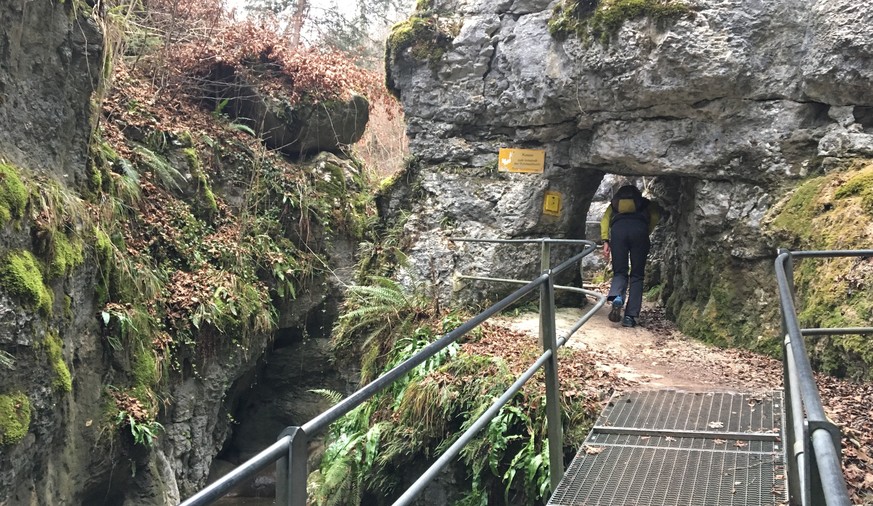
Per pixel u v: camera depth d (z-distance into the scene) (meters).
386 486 5.23
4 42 4.65
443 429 5.00
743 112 6.04
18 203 4.49
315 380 8.93
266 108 9.02
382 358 6.41
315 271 8.87
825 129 5.70
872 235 4.74
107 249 5.79
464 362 5.25
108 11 6.00
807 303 5.16
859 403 4.20
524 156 7.26
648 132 6.44
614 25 6.13
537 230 7.25
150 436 5.80
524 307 7.22
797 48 5.78
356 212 9.57
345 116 9.74
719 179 6.27
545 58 6.81
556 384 3.52
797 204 5.62
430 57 7.41
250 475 1.21
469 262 7.21
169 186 7.58
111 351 5.78
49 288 4.82
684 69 5.93
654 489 3.30
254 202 8.48
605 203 13.77
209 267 7.45
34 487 4.69
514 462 4.39
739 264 6.14
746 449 3.64
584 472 3.53
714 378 5.12
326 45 13.81
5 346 4.32
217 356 7.15
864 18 5.36
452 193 7.42
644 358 5.79
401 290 7.07
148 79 8.55
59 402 4.86
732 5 5.86
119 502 5.87
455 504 4.74
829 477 1.01
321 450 7.29
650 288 8.72
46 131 5.18
